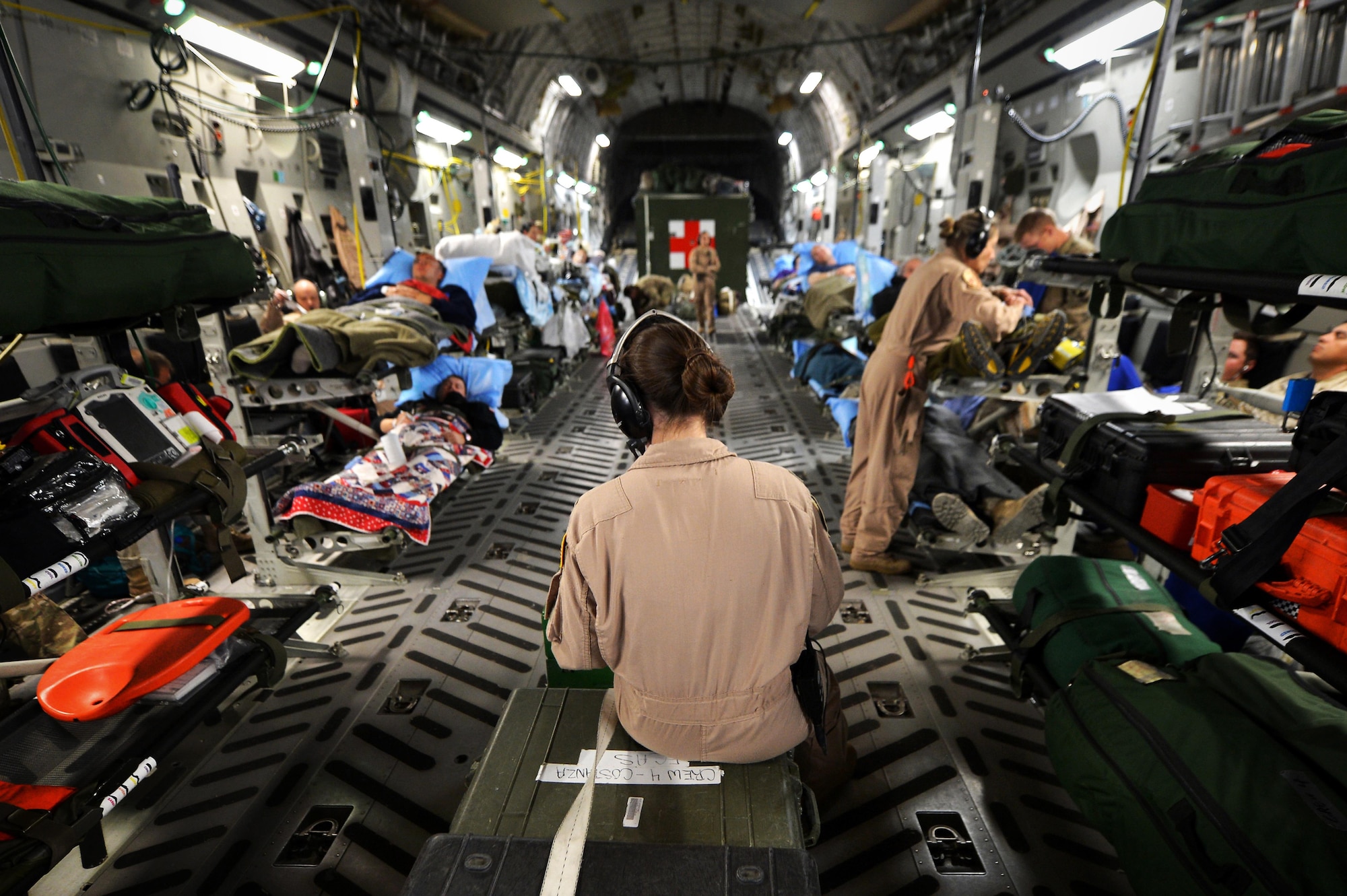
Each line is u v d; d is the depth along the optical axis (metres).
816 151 16.98
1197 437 1.94
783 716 1.44
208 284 2.24
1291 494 1.28
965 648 2.77
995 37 7.25
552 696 1.76
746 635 1.32
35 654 2.29
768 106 17.64
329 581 3.37
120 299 1.83
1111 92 5.33
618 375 1.33
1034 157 6.58
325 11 5.99
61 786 1.56
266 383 3.19
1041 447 2.53
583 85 14.73
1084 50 5.45
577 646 1.37
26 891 1.43
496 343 5.90
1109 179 5.50
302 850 1.90
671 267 13.00
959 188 6.96
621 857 1.19
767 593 1.30
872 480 3.23
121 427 2.13
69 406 2.06
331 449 4.77
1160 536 1.83
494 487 4.70
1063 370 2.95
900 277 5.68
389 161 6.92
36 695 1.78
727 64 14.94
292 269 6.27
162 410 2.31
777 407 6.50
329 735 2.33
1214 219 1.68
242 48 5.30
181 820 2.00
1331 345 2.54
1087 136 5.76
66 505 1.74
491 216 11.58
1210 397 2.82
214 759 2.23
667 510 1.27
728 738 1.42
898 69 10.00
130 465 2.08
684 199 12.59
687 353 1.28
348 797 2.08
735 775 1.47
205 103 5.28
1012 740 2.27
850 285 6.57
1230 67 4.19
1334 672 1.20
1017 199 7.00
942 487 3.29
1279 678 1.64
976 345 2.76
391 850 1.89
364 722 2.40
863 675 2.62
